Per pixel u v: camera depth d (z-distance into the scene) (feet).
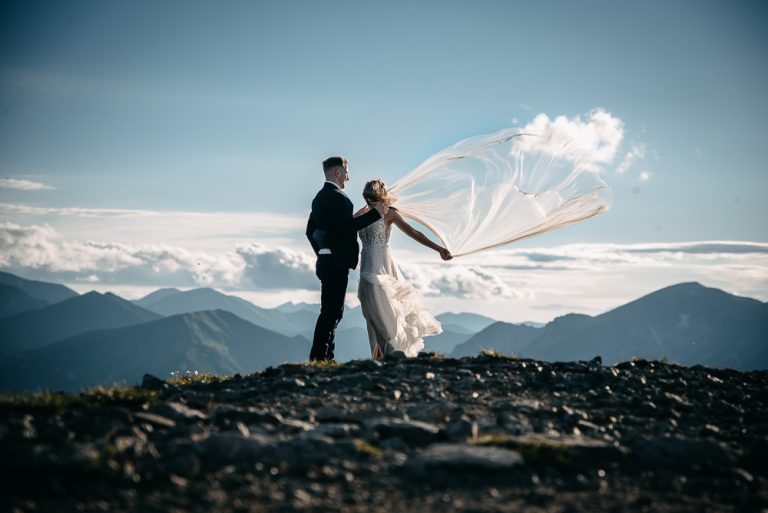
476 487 21.27
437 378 36.14
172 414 27.94
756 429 29.60
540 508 19.70
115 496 19.61
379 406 29.94
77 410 29.17
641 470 23.61
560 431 27.45
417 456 22.98
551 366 40.09
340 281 44.98
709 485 22.30
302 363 41.50
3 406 29.12
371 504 19.74
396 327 47.29
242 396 33.24
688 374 41.06
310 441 23.75
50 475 20.67
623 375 38.60
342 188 46.52
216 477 21.27
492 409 30.22
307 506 19.35
